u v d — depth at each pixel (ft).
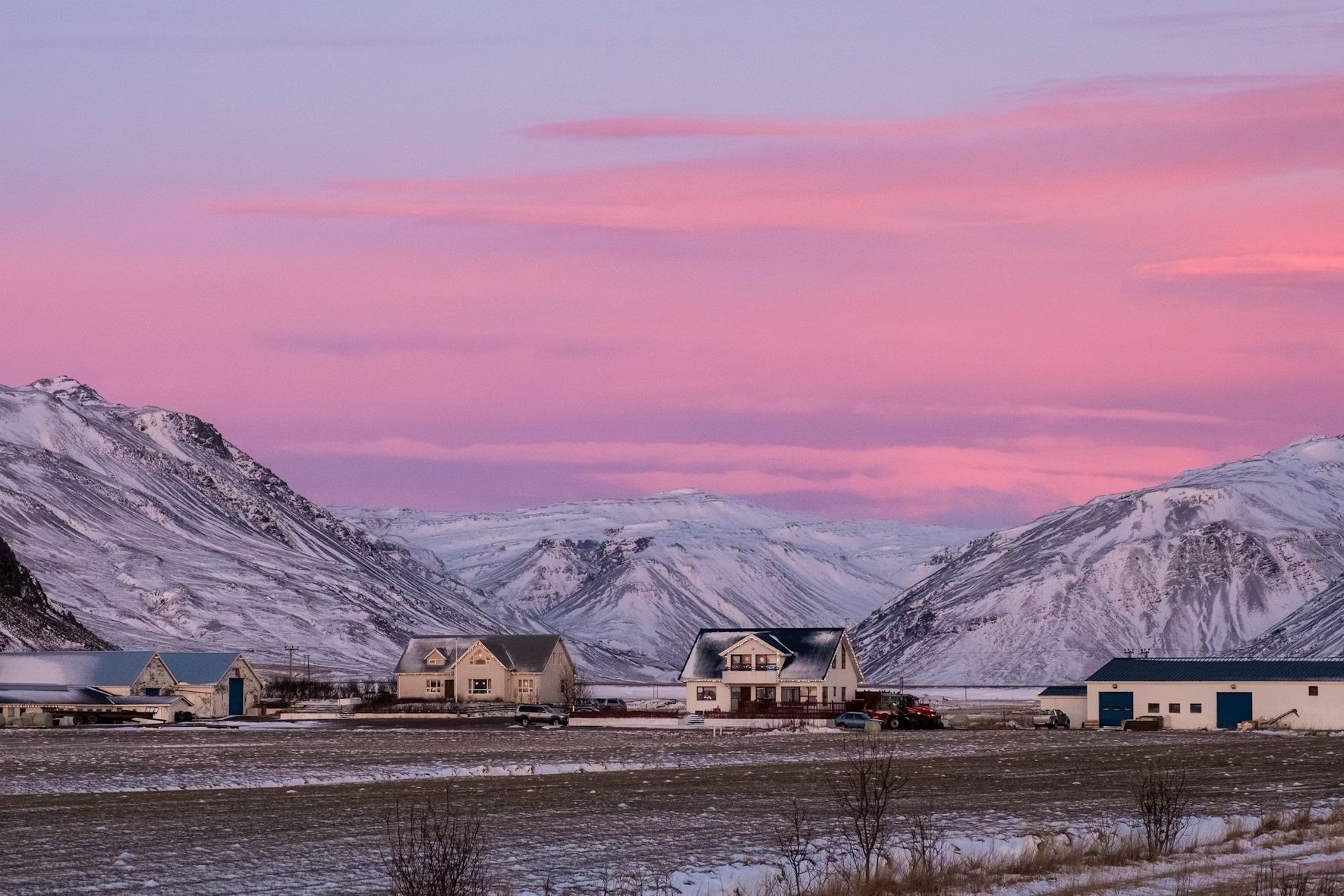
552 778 270.26
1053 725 507.71
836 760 319.47
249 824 199.31
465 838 153.89
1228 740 411.54
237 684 642.22
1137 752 354.74
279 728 497.05
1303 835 183.83
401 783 259.60
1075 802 230.89
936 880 151.33
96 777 270.67
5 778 267.59
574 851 177.68
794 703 570.87
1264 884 150.00
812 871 158.61
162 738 419.95
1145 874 158.30
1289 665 510.99
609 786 252.01
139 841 184.85
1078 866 160.86
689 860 172.04
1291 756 337.31
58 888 155.33
